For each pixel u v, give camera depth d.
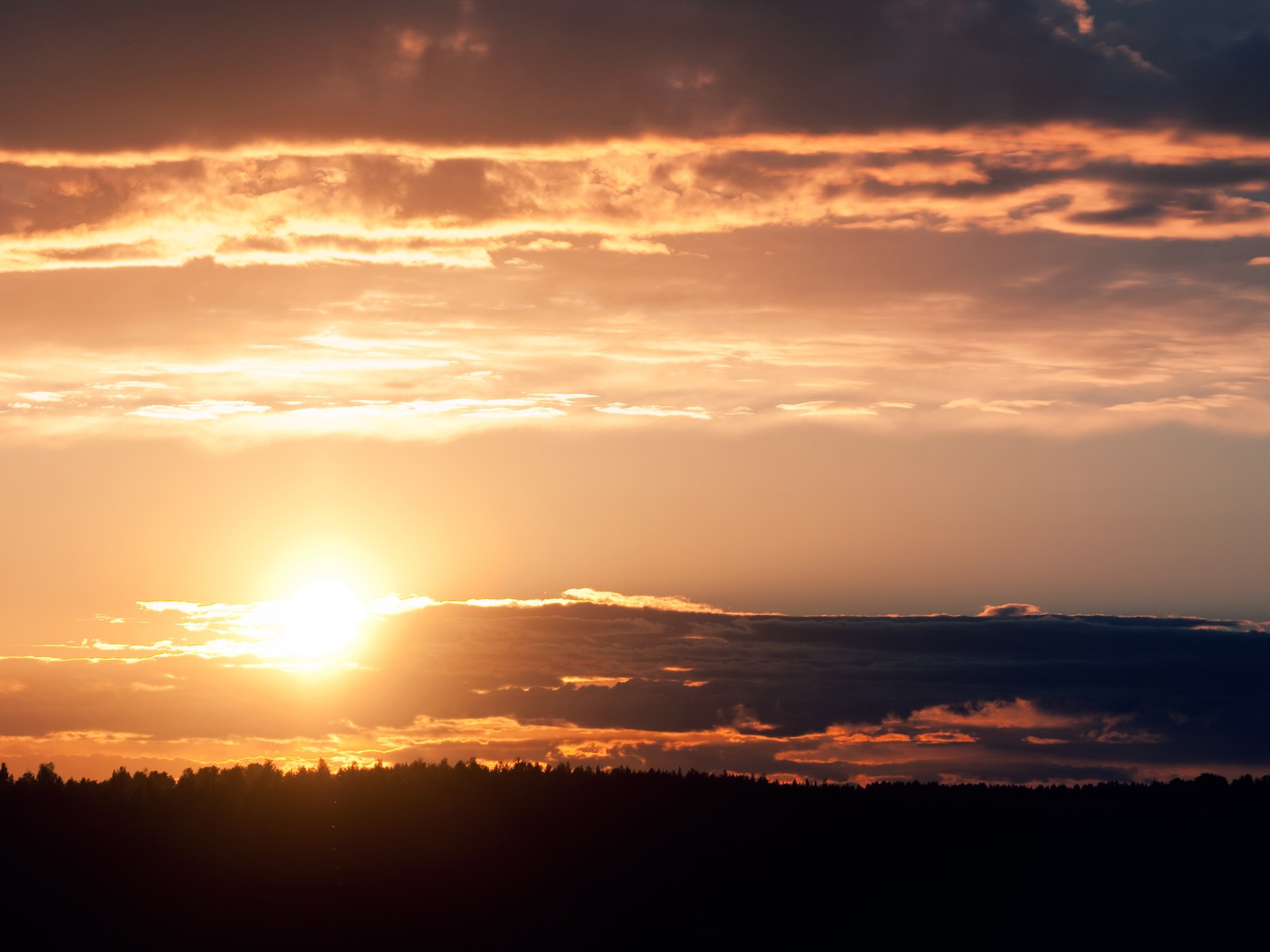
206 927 78.12
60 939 75.69
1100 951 68.62
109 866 85.69
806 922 76.62
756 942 74.44
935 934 73.06
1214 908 72.12
